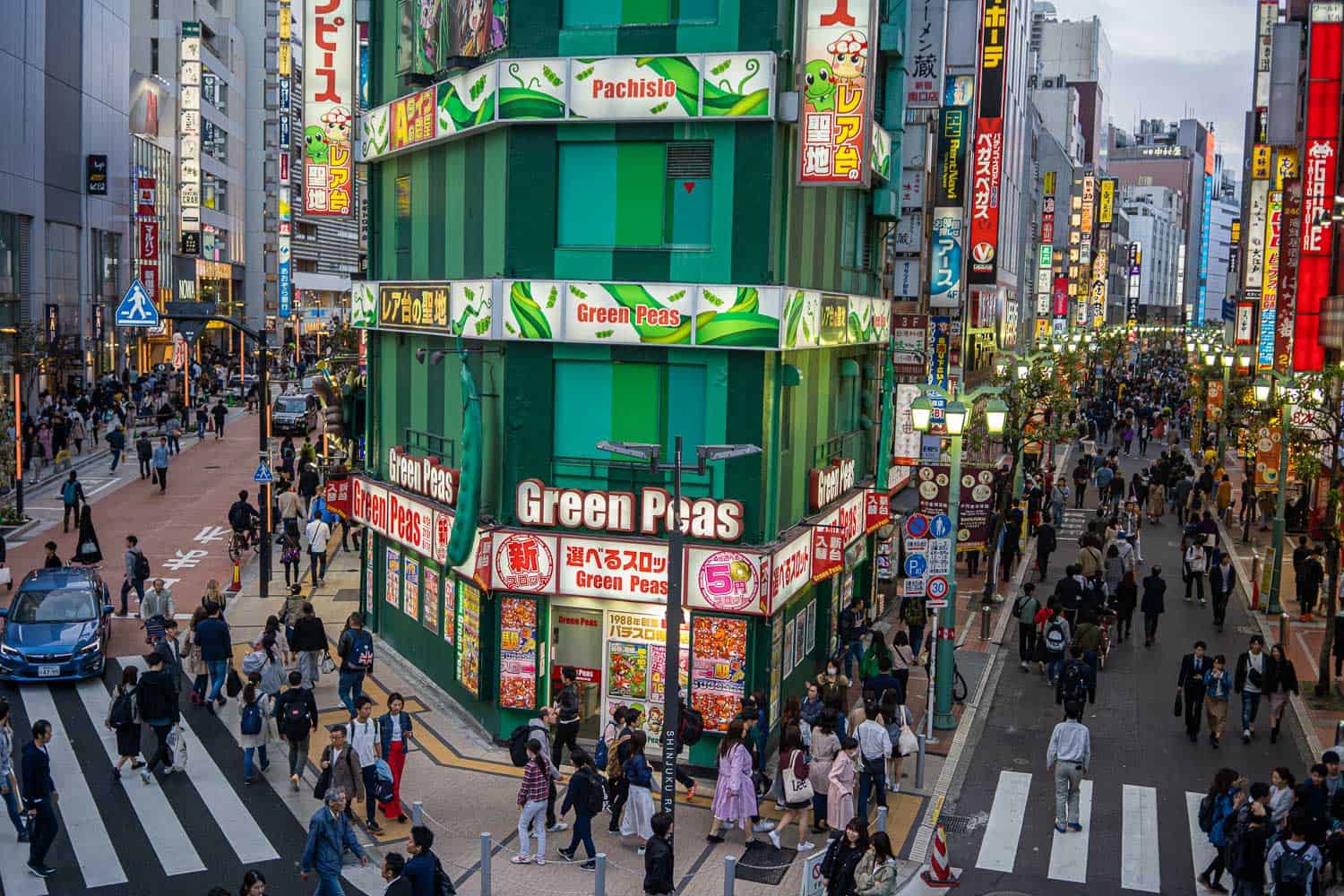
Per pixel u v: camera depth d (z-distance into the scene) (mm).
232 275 109938
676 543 16062
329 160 28922
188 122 93188
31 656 24344
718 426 20516
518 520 21297
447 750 21844
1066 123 118625
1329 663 26109
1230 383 59750
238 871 17031
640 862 17688
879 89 27906
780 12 19844
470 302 22156
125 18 78750
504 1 21203
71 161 68562
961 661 28531
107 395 60531
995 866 17828
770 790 20469
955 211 40062
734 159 20109
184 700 24453
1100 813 19875
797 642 23641
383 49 27109
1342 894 15641
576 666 22047
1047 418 43844
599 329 20578
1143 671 27953
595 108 20359
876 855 14414
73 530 38531
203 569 34406
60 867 16984
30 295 62719
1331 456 29875
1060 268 110188
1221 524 45906
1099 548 31344
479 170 22438
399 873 14031
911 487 33906
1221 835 17062
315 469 42562
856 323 25312
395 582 27844
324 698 24484
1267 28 62000
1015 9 75562
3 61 58156
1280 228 44812
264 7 116562
